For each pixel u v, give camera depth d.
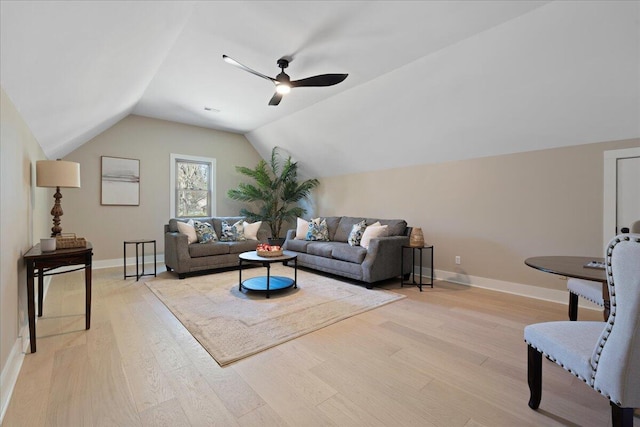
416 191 4.43
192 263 4.08
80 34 1.56
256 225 5.16
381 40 2.74
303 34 2.69
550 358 1.31
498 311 2.83
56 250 2.24
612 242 1.05
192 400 1.49
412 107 3.66
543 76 2.67
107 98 2.98
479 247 3.75
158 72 3.53
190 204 5.70
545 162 3.21
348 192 5.49
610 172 2.81
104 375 1.70
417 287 3.71
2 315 1.56
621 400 1.02
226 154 6.14
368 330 2.37
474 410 1.44
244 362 1.87
